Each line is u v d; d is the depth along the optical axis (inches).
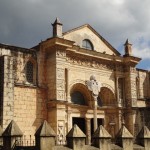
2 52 1259.8
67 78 1395.2
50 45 1350.9
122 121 1603.1
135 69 1694.1
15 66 1291.8
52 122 1300.4
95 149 942.4
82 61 1491.1
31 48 1423.5
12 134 882.8
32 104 1299.2
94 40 1585.9
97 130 984.9
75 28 1498.5
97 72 1550.2
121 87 1660.9
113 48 1663.4
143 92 1847.9
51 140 856.9
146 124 1593.3
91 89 1491.1
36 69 1358.3
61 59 1352.1
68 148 888.9
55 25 1362.0
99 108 1553.9
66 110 1379.2
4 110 1125.7
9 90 1154.0
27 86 1295.5
